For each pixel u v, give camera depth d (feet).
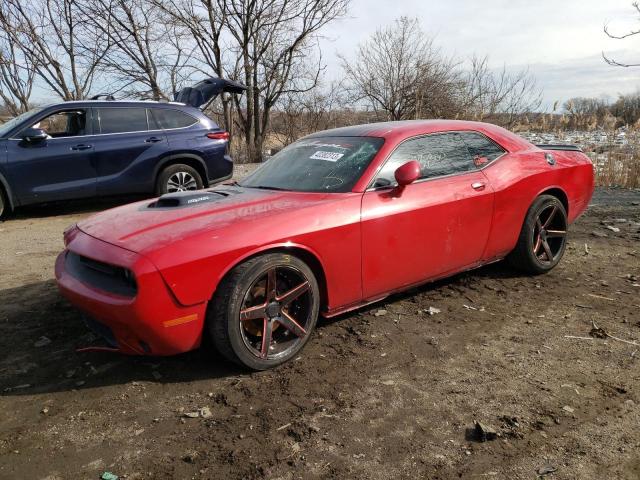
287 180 12.53
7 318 13.01
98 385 9.82
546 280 14.94
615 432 7.96
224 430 8.30
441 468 7.28
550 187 14.94
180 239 9.27
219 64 56.03
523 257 14.74
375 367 10.16
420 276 12.44
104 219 11.43
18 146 24.34
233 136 60.70
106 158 25.81
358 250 11.09
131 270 8.80
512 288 14.32
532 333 11.51
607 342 10.98
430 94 53.52
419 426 8.24
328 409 8.77
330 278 10.84
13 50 49.11
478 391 9.21
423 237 12.12
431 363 10.28
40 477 7.37
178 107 28.14
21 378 10.14
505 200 13.76
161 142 27.04
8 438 8.27
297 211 10.43
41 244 20.47
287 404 8.96
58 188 25.09
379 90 56.18
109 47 52.21
